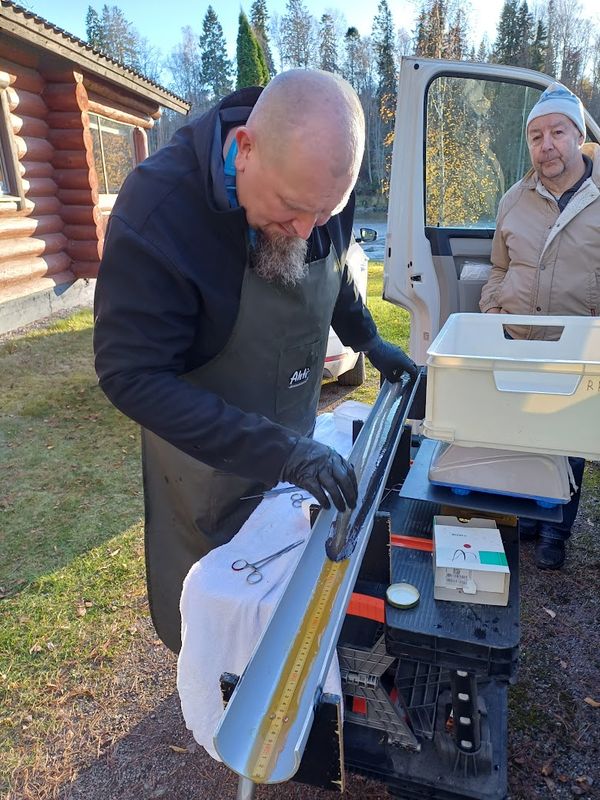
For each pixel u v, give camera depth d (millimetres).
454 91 2703
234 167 1213
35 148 6902
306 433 1695
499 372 1239
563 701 1947
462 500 1330
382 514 1196
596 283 2248
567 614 2334
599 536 2809
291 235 1201
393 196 2771
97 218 7617
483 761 1325
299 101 985
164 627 1777
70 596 2523
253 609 1293
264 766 821
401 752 1380
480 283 2811
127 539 2926
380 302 7785
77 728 1917
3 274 6395
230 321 1313
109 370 1178
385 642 1161
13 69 6438
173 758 1805
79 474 3611
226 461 1205
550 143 2158
